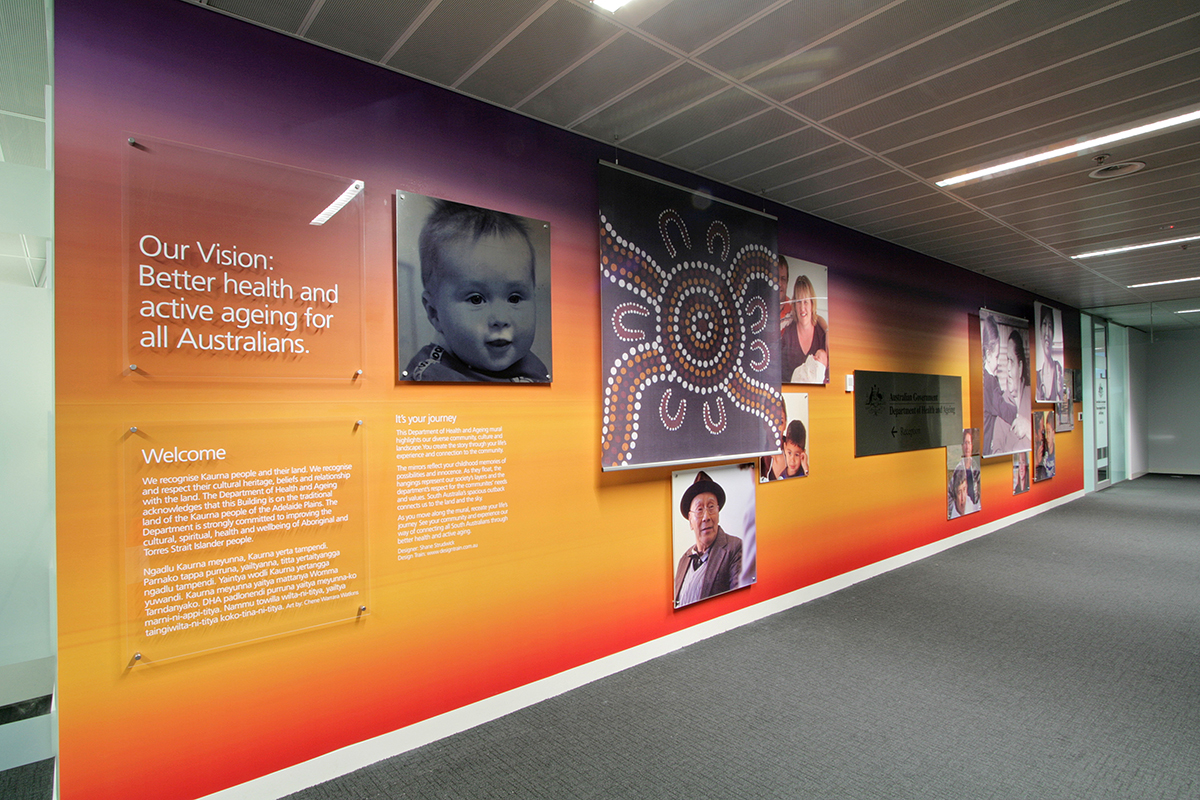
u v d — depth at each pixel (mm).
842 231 5270
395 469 2717
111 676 2062
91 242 2053
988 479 7410
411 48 2578
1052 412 9086
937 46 2637
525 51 2615
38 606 2115
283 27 2418
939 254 6320
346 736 2553
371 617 2631
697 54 2666
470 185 2996
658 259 3697
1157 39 2604
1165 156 3830
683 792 2418
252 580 2340
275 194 2418
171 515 2182
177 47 2230
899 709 3070
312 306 2492
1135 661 3635
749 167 3959
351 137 2633
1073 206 4773
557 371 3303
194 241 2234
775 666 3592
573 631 3342
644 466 3586
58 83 2012
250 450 2338
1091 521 8031
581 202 3441
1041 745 2740
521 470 3141
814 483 4914
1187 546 6590
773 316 4406
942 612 4535
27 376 2076
